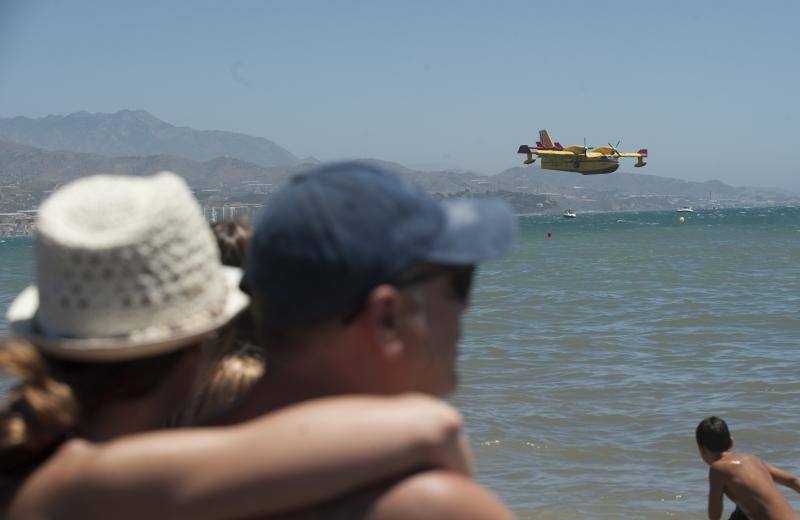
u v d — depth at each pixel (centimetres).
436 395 140
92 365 138
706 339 1486
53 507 122
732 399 1028
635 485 748
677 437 879
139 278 135
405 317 132
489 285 2672
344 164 133
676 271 3134
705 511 693
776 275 2844
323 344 132
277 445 117
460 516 115
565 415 962
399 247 128
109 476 120
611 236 7894
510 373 1195
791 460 816
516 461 808
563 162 9581
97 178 143
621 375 1176
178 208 140
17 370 128
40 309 140
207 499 117
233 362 207
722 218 15775
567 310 1947
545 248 5591
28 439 127
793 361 1245
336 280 126
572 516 679
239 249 254
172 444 120
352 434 117
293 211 128
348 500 118
